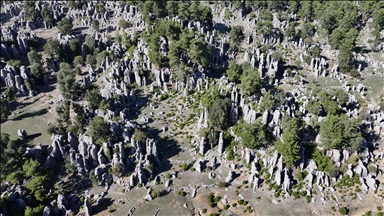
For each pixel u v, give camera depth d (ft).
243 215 350.02
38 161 394.73
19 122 471.62
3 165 355.77
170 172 397.80
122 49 594.24
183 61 541.34
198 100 494.18
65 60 601.21
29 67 575.79
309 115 431.02
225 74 558.97
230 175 385.29
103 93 485.15
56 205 352.69
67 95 495.41
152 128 459.32
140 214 352.90
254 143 390.42
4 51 604.90
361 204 355.56
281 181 377.30
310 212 350.84
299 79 540.93
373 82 527.81
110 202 364.58
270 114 415.85
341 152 390.01
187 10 644.27
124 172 388.98
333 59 585.63
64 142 403.54
